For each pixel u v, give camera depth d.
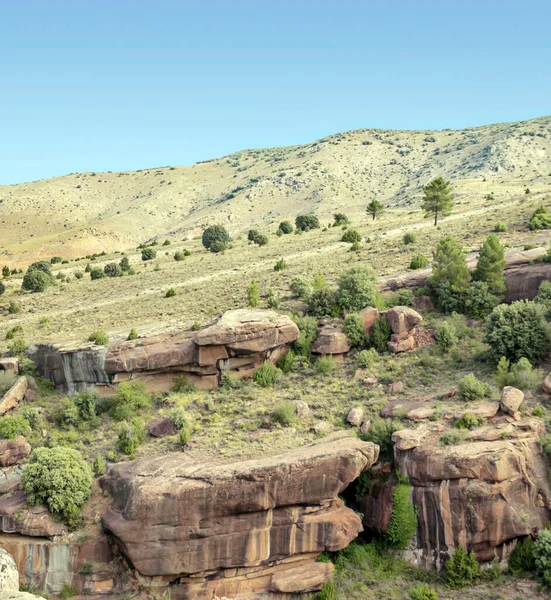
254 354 44.00
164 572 27.86
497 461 28.97
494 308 42.75
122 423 39.69
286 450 32.09
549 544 27.67
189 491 28.19
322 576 28.89
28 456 36.00
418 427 32.81
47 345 47.47
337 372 43.66
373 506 31.97
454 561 28.67
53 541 29.34
